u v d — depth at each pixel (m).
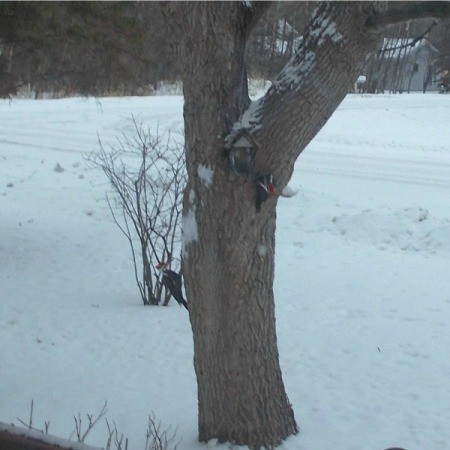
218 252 5.04
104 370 7.11
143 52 10.50
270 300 5.27
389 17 4.51
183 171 14.72
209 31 4.81
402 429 5.85
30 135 22.31
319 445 5.49
